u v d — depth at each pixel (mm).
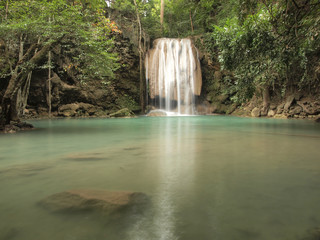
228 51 8703
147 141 5660
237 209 1651
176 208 1670
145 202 1784
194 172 2717
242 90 9125
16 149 4445
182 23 34500
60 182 2312
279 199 1845
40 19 8492
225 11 21828
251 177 2494
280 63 7457
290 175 2566
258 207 1685
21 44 12883
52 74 21000
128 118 19719
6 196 1906
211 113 27000
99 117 21141
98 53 10188
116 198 1834
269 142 5418
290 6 6973
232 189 2098
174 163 3211
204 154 3908
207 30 28672
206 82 27734
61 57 20906
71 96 21906
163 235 1290
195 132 8031
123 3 26469
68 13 8516
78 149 4457
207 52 25984
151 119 17797
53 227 1382
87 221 1463
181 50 26828
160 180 2391
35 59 9156
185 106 26609
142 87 25391
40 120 16438
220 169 2875
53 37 9070
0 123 8180
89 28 9938
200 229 1363
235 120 15836
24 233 1308
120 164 3154
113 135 7070
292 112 18547
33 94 20328
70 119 17984
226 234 1303
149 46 27484
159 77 26453
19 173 2666
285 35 7113
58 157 3660
